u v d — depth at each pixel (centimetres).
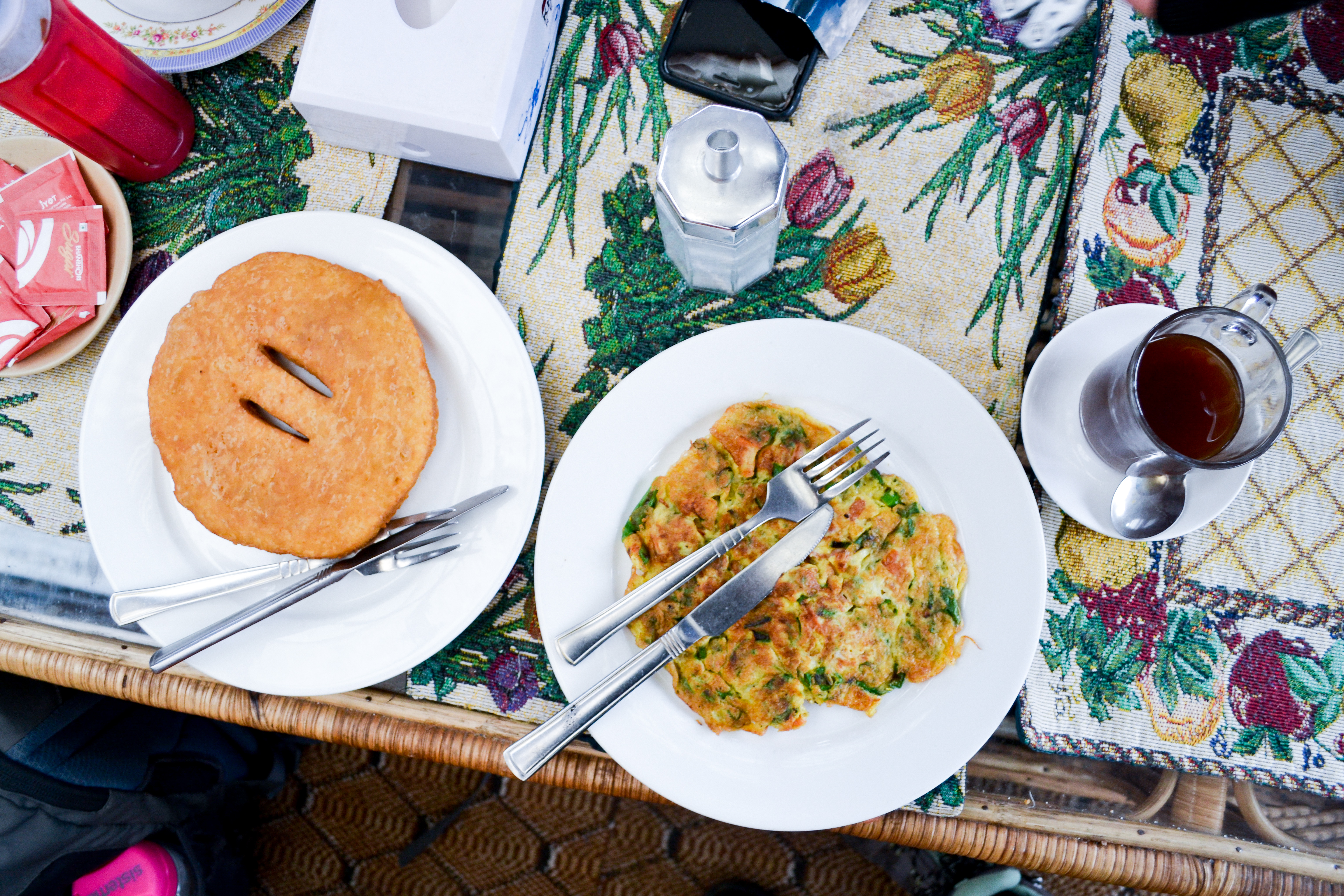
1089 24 85
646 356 85
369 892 156
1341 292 82
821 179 86
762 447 77
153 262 89
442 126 76
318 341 76
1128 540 75
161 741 114
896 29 87
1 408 87
